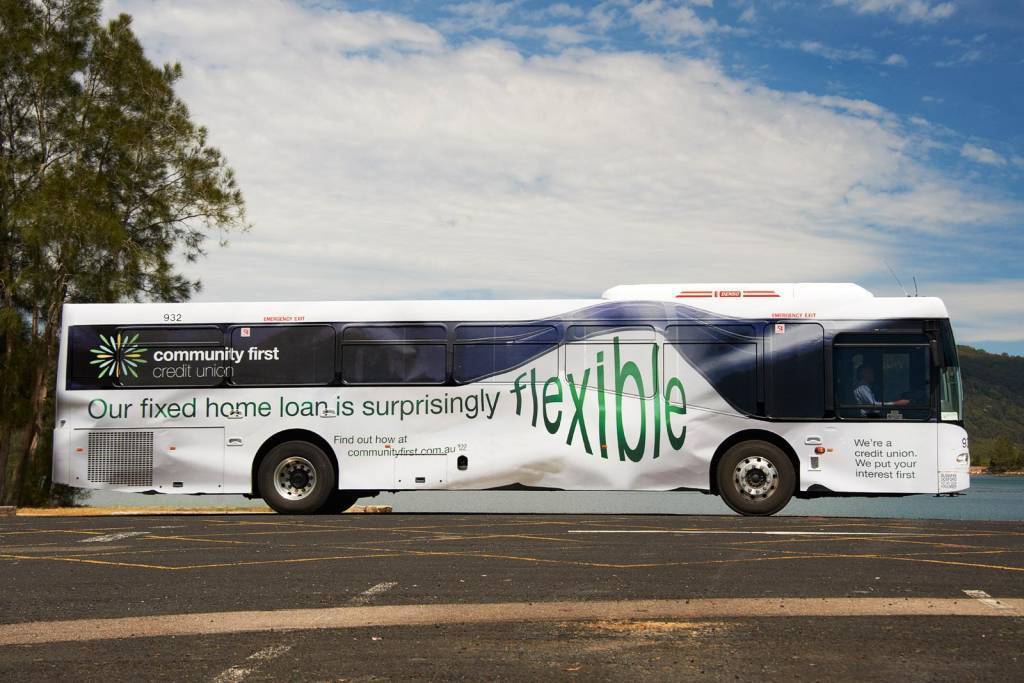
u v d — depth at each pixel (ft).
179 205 101.40
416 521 54.60
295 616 27.45
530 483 58.49
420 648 23.26
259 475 60.23
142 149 98.63
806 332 57.72
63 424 61.00
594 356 58.85
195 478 60.18
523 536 46.06
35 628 26.27
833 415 57.06
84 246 92.73
